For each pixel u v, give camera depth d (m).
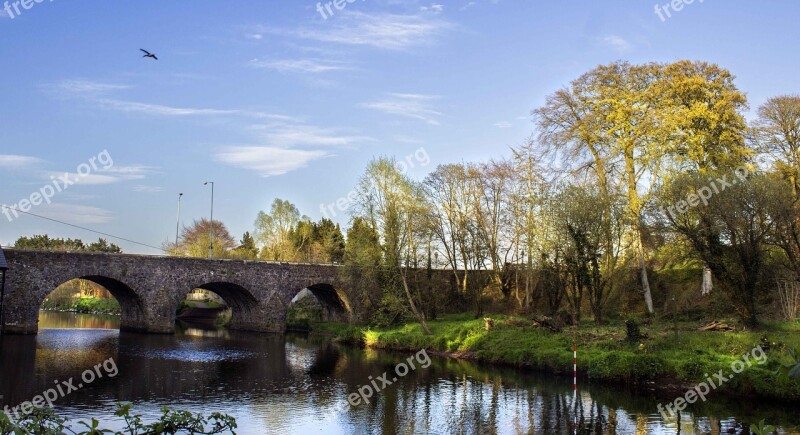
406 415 25.16
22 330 47.59
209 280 57.47
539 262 47.94
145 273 54.00
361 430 22.84
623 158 43.88
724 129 42.91
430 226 52.56
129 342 48.66
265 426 23.22
